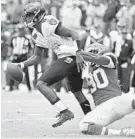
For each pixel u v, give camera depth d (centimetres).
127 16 3469
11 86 3594
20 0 4022
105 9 3888
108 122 1614
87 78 1667
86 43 3180
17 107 2523
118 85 1675
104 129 1593
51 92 1667
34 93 3347
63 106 1658
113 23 3566
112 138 1534
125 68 3234
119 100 1611
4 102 2767
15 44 3469
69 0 3688
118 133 1587
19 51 3469
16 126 1870
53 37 1700
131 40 3234
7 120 2041
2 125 1897
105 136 1575
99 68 1667
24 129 1792
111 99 1625
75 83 1775
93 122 1603
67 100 2836
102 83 1661
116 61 1659
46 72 1686
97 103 1666
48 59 3503
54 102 1662
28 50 3478
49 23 1688
